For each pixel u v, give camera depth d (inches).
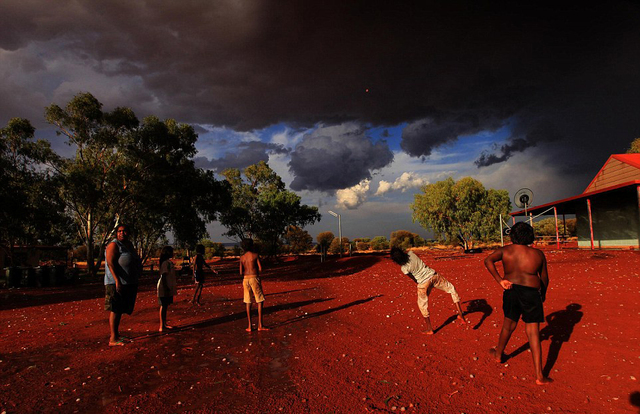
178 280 957.8
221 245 2659.9
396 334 259.0
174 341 265.0
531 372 171.8
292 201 1763.0
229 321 337.1
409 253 254.5
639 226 706.8
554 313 258.4
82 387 176.7
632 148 1249.4
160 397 163.5
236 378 186.4
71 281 926.4
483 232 1334.9
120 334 293.4
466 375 174.6
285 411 147.3
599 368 168.6
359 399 155.9
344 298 449.1
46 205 1083.3
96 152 1202.0
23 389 174.7
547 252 759.1
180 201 1310.3
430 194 1416.1
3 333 307.1
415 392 160.4
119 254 257.8
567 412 134.3
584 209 925.2
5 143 1018.7
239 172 1891.0
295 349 237.3
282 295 516.4
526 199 889.5
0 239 1077.8
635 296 277.7
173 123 1310.3
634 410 131.6
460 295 363.6
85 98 1092.5
